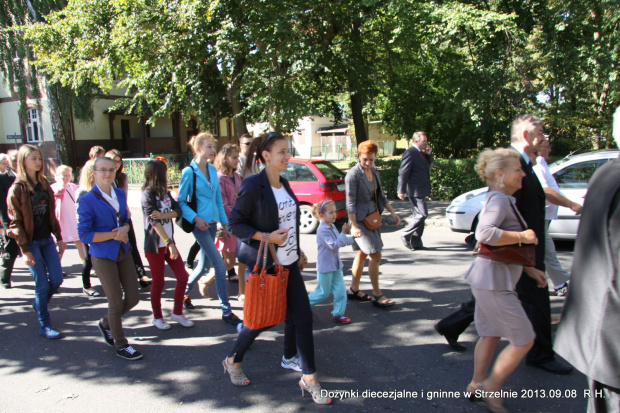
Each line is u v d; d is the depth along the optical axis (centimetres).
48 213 448
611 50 1403
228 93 1503
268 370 366
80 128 2558
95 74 1428
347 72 1472
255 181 320
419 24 1212
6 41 2080
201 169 468
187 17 1192
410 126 1742
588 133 1470
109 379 359
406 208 1153
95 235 377
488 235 275
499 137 1541
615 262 183
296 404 316
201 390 338
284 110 1221
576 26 1445
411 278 606
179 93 1395
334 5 1289
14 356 405
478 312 305
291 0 1195
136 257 602
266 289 311
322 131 4822
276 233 309
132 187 1747
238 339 334
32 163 430
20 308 536
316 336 430
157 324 456
